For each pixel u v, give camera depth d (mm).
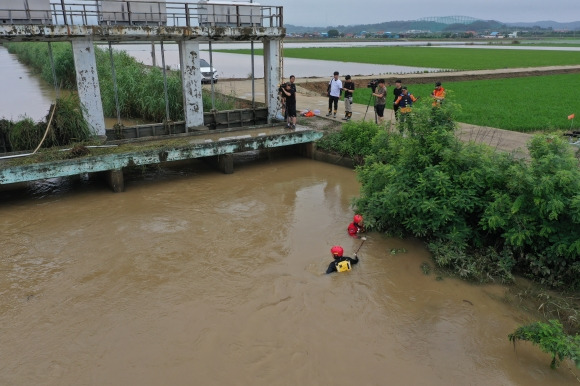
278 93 15297
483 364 5613
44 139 11359
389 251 8328
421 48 80062
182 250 8289
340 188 11680
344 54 61250
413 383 5301
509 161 7977
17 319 6371
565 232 7031
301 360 5605
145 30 12281
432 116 8734
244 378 5305
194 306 6637
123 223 9445
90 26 11539
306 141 13742
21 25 10750
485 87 27297
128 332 6094
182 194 11148
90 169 10641
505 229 7500
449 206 7855
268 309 6578
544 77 33500
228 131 14031
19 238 8758
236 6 14109
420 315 6523
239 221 9586
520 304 6793
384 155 9836
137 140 12555
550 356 5766
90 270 7617
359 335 6082
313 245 8531
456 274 7547
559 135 8117
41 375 5352
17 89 27703
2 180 9734
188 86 13664
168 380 5273
